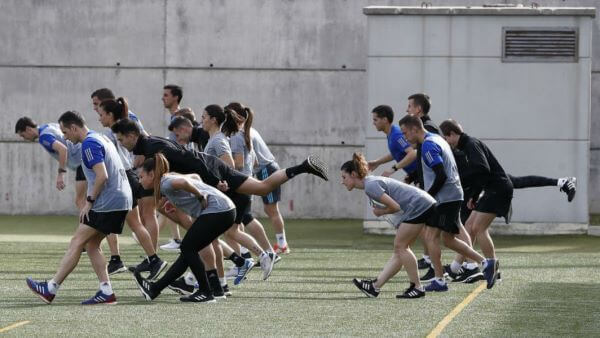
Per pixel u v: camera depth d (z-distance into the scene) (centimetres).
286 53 4978
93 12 5031
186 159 2495
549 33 4147
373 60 4203
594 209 4875
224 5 4991
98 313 2223
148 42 5022
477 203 2859
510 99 4166
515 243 3931
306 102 4978
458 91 4178
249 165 3109
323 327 2055
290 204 4988
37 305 2352
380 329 2033
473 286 2730
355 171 2466
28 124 3111
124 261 3312
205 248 2450
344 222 4819
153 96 5028
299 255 3516
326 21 4962
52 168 5056
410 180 3111
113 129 2472
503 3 4862
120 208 2394
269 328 2036
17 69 5069
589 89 4131
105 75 5041
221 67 5006
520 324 2100
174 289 2508
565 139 4147
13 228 4478
